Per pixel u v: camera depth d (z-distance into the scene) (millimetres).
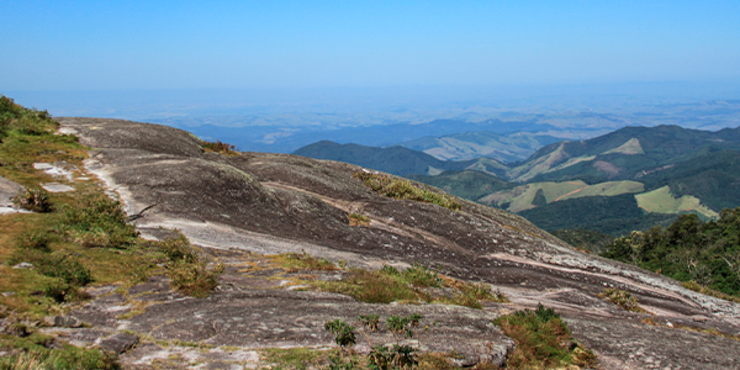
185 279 9664
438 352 7852
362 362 7094
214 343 7207
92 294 8578
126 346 6660
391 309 10336
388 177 32938
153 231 13766
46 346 6117
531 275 18000
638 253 84312
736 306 19438
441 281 14664
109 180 17750
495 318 10625
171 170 18844
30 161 18125
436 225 22172
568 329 10266
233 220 16844
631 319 14367
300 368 6590
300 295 10469
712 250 67312
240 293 9969
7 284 7793
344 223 20391
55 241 10789
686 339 11289
